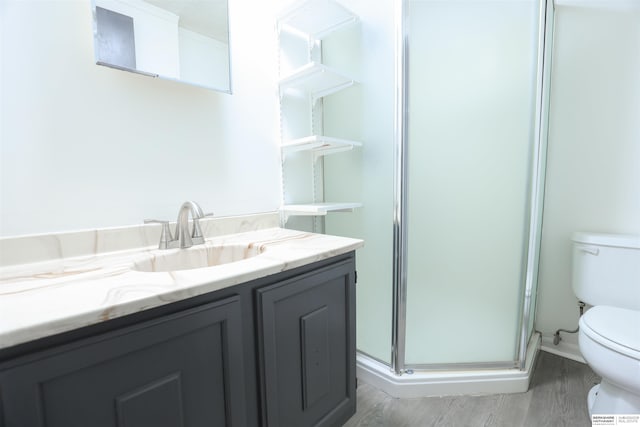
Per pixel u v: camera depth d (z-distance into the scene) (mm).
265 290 790
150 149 1051
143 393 579
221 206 1278
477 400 1309
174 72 1060
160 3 1020
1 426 439
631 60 1362
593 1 1425
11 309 500
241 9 1307
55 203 860
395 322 1362
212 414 697
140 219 1035
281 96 1477
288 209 1442
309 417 965
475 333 1395
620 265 1281
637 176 1381
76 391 502
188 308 642
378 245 1463
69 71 867
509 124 1276
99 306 512
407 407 1281
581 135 1503
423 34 1254
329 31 1524
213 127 1234
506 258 1343
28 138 810
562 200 1579
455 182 1320
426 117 1291
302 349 918
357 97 1511
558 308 1635
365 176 1502
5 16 764
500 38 1246
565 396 1313
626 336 981
